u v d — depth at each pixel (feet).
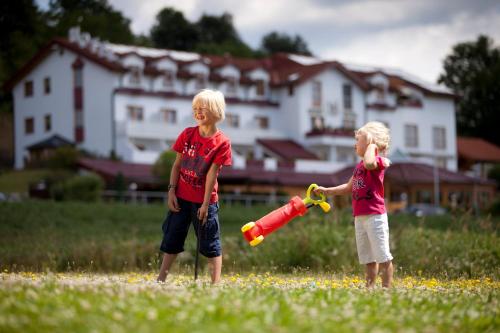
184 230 27.32
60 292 18.99
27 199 124.98
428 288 29.14
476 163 276.62
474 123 333.42
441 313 18.80
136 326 14.48
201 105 26.50
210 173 26.61
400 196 208.64
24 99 225.15
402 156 178.91
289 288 25.16
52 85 215.31
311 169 210.79
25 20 204.64
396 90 248.52
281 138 228.63
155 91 206.59
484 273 42.37
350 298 20.59
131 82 204.33
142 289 20.48
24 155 225.56
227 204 156.25
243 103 223.71
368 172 27.73
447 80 338.95
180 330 14.21
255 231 26.09
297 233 51.42
